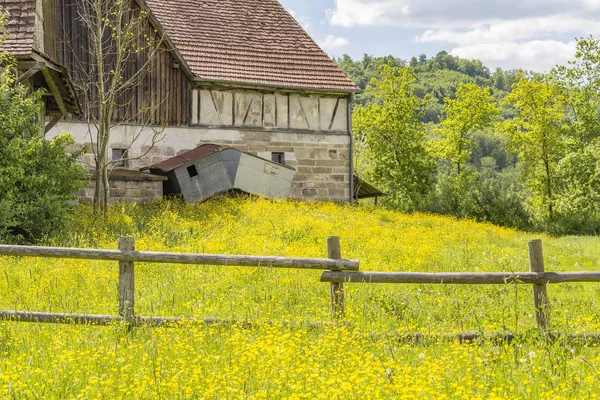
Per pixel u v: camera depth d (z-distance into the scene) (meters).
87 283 11.95
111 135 33.59
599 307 12.05
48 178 18.64
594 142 56.59
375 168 59.06
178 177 29.58
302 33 41.56
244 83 36.41
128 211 24.61
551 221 53.03
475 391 6.91
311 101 38.66
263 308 10.53
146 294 11.59
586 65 57.78
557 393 6.74
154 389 6.67
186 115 35.66
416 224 28.98
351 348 8.16
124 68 33.94
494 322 9.54
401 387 6.52
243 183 31.19
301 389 6.61
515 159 154.00
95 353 7.54
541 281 9.05
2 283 11.93
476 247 21.73
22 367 7.17
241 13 41.09
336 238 9.44
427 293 12.35
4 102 18.36
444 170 78.56
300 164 38.16
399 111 58.44
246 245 17.61
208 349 8.04
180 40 37.22
